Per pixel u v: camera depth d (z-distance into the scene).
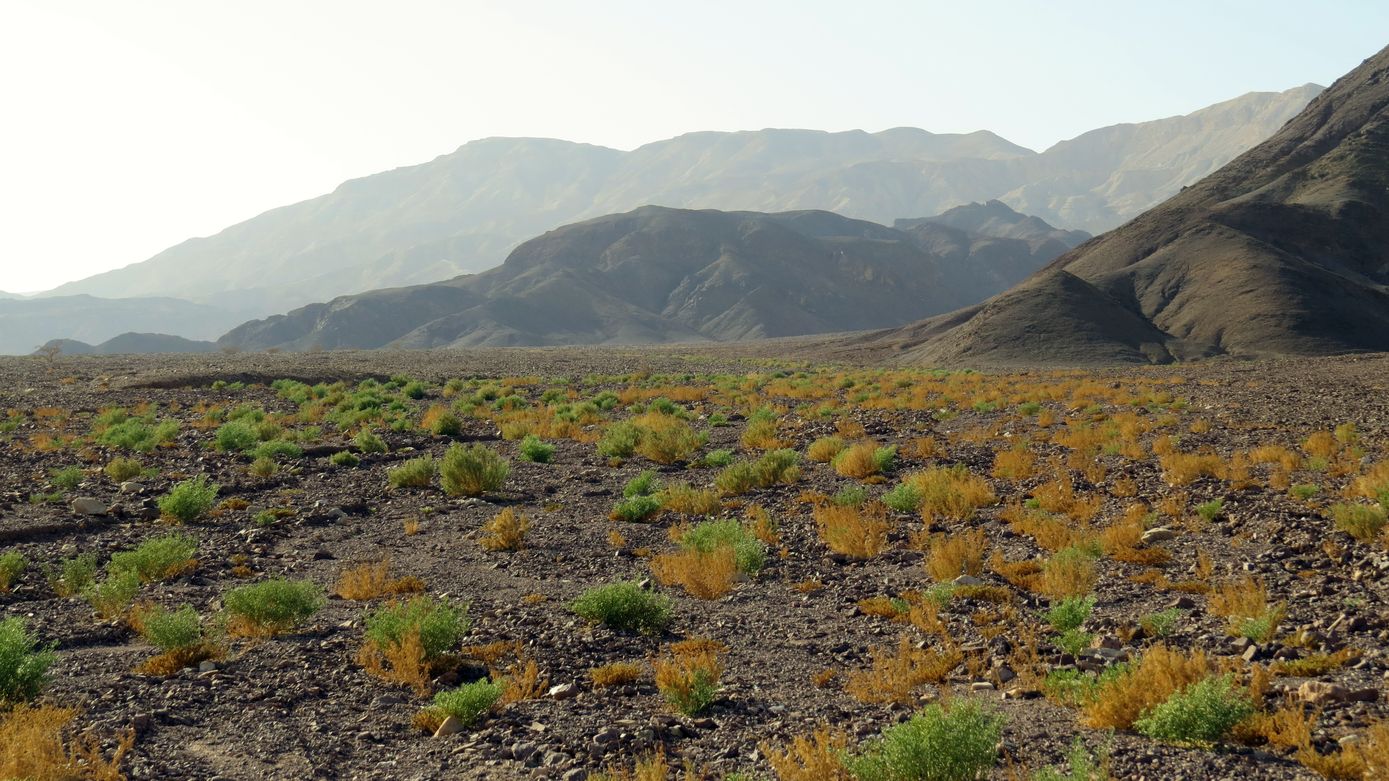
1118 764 7.36
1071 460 24.05
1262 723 7.86
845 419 35.34
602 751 7.99
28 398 48.41
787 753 7.84
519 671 10.16
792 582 14.32
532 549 16.67
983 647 10.69
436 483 23.75
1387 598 11.98
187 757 7.87
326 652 10.73
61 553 15.81
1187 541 16.05
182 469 24.97
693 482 23.70
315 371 67.88
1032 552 15.63
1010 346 120.44
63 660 10.44
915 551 15.95
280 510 19.56
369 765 7.82
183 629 10.61
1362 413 33.22
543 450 27.53
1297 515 16.97
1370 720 7.91
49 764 7.20
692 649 10.89
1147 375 69.38
